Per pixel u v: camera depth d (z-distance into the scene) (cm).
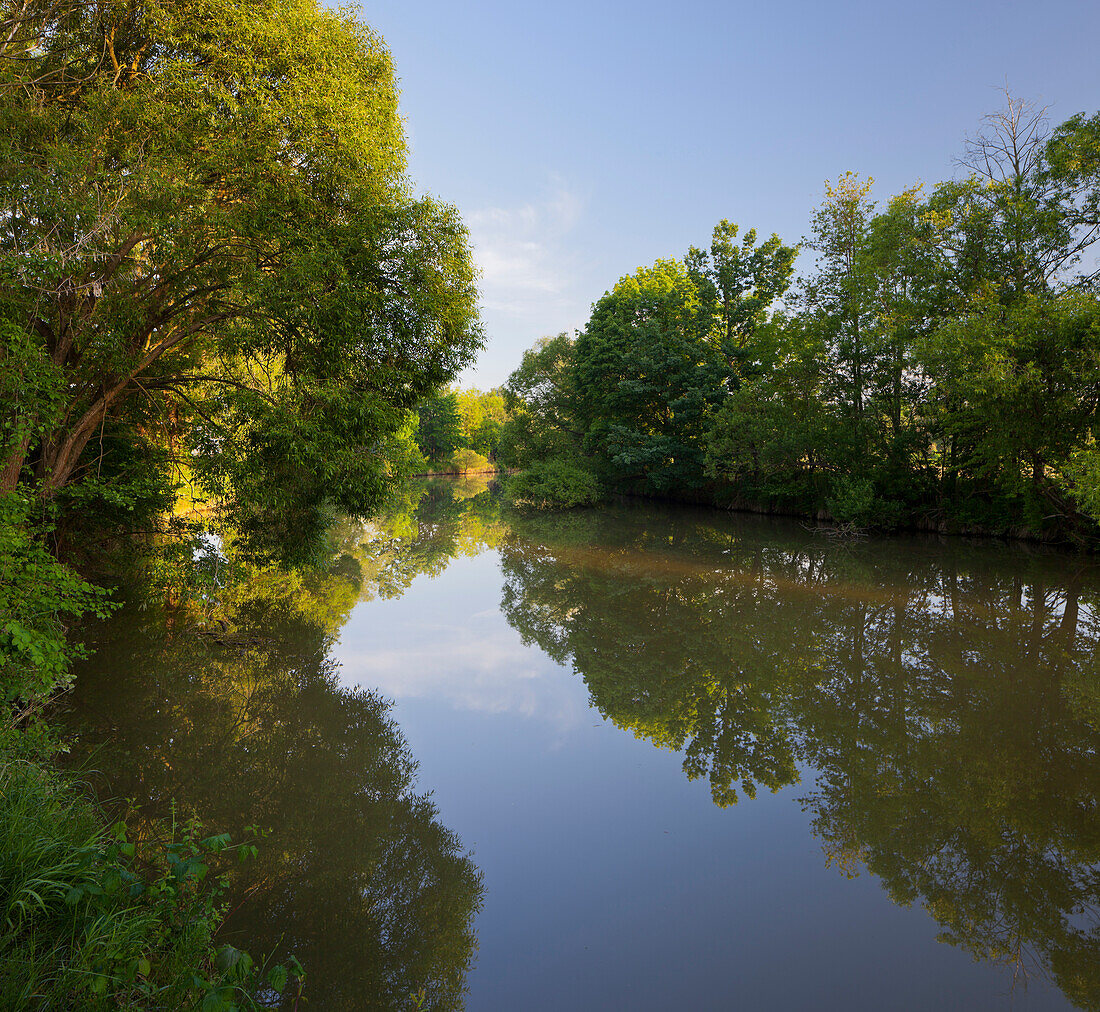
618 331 3950
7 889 319
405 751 776
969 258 2222
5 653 539
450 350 1170
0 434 683
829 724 863
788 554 2183
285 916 485
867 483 2566
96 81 916
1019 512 2336
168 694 895
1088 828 605
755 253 3750
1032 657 1082
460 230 1114
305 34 970
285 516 1188
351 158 989
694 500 4153
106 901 332
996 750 761
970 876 543
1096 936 471
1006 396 1817
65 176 760
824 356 2827
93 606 603
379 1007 396
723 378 3603
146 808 609
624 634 1288
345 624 1325
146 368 1151
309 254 904
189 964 331
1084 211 2020
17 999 269
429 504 4453
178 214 846
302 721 841
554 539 2650
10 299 746
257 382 1094
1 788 382
